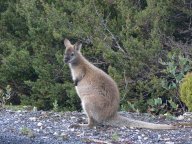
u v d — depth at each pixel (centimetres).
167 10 3094
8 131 1752
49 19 3167
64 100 3091
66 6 3269
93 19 3105
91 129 1761
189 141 1639
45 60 3209
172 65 2383
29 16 3247
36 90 3134
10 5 3512
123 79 2862
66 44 2000
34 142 1642
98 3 3244
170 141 1642
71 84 2997
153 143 1622
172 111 2467
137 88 2841
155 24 2941
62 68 3112
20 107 2220
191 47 2919
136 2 3244
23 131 1722
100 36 3078
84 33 3059
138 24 3008
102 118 1775
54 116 1942
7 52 3406
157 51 2902
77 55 1894
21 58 3244
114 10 3275
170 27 3086
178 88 2569
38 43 3266
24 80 3325
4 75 3312
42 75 3142
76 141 1633
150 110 2297
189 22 3197
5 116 1958
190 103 2123
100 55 3091
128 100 2852
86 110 1777
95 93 1780
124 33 3053
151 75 2878
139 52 2908
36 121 1880
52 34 3180
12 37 3462
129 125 1780
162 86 2575
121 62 2930
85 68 1831
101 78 1802
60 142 1623
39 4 3378
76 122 1853
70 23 3156
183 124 1816
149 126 1767
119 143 1617
